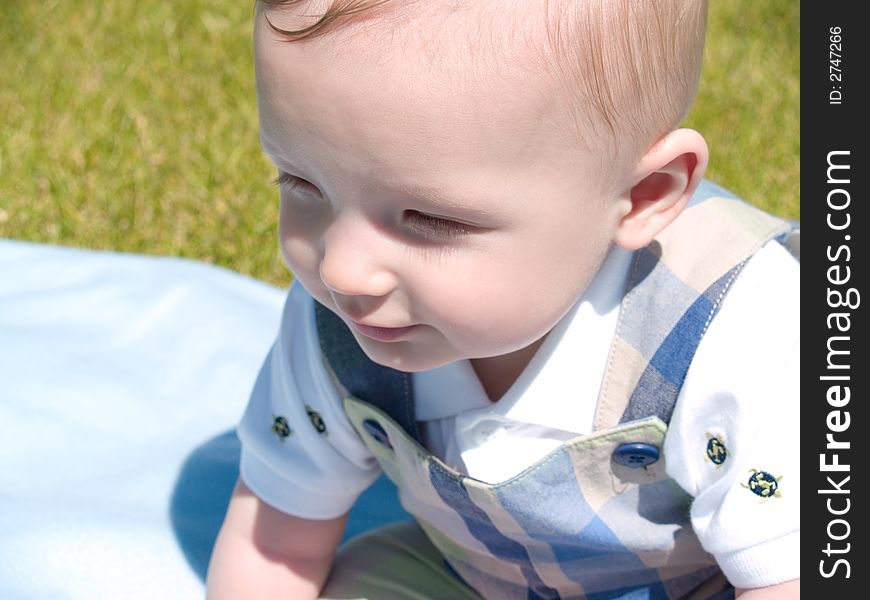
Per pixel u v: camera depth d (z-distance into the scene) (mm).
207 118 3812
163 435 2381
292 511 1883
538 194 1418
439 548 1929
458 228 1416
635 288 1617
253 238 3244
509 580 1859
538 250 1449
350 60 1341
